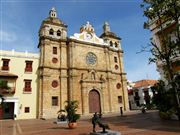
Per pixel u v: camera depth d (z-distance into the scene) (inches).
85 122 952.3
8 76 1370.6
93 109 1637.6
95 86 1695.4
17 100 1384.1
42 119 1312.7
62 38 1684.3
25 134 605.6
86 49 1774.1
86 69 1697.8
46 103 1432.1
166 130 517.3
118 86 1894.7
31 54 1553.9
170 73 470.3
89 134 545.0
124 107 1846.7
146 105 622.2
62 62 1616.6
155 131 516.1
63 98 1524.4
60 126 824.3
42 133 612.1
